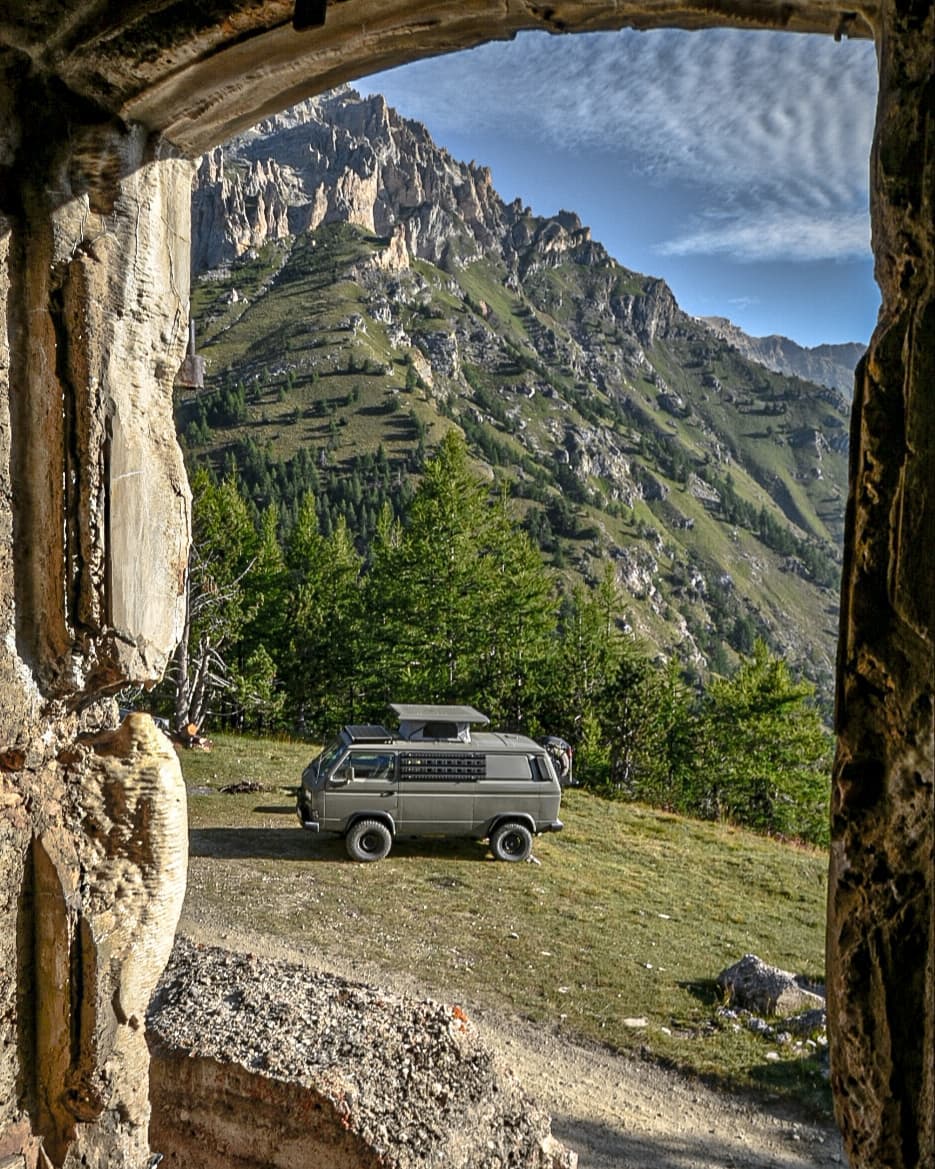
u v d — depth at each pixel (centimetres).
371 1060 655
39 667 370
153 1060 654
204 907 1360
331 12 319
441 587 3550
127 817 401
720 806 3588
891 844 223
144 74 347
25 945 368
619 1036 1112
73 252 361
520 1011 1148
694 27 318
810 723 3866
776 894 1841
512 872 1653
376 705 3753
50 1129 378
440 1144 600
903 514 215
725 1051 1093
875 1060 226
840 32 287
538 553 3756
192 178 423
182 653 2695
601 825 2217
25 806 363
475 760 1666
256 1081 621
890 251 223
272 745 2728
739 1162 868
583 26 328
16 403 362
